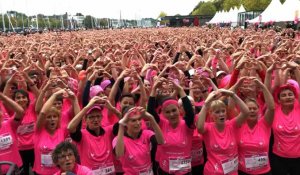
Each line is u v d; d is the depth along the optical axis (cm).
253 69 338
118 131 244
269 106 261
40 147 269
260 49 617
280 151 280
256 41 670
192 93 325
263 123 264
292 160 278
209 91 340
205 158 285
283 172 282
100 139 251
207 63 468
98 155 247
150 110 273
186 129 261
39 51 676
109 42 928
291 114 281
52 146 266
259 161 255
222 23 2794
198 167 288
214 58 464
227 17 2688
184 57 571
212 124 254
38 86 398
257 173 257
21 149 324
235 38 982
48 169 268
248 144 254
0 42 1076
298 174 281
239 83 282
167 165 260
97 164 247
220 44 653
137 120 243
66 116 287
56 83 309
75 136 245
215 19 2789
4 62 495
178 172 259
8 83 338
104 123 297
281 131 278
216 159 248
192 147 283
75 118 244
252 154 255
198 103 319
